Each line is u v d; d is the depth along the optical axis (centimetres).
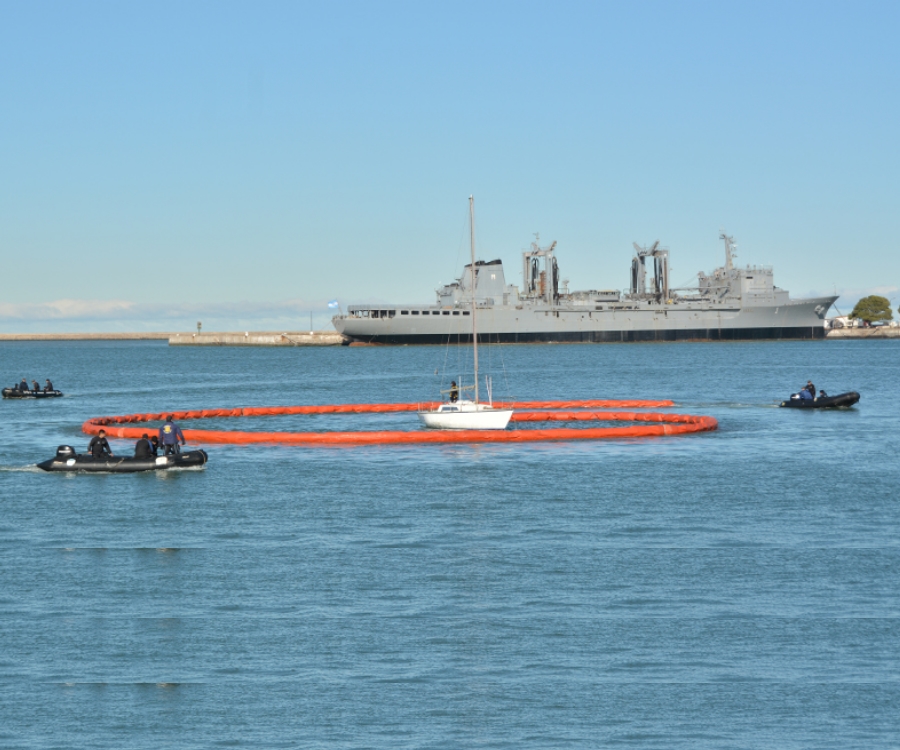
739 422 11994
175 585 4778
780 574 4888
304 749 3133
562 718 3319
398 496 7119
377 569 5047
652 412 13200
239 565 5141
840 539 5631
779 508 6569
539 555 5303
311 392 18888
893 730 3219
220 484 7656
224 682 3616
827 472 8081
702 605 4409
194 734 3234
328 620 4250
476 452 9481
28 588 4734
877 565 5038
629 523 6125
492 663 3769
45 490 7388
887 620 4181
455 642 3984
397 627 4159
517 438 10375
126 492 7300
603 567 5047
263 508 6669
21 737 3216
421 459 9019
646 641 3972
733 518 6262
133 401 16712
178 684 3600
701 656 3816
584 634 4056
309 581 4831
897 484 7481
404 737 3206
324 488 7462
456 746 3148
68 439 10956
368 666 3750
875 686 3531
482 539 5700
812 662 3747
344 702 3450
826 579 4794
